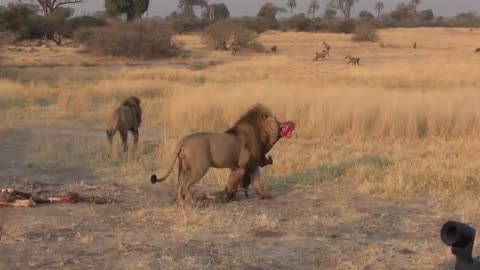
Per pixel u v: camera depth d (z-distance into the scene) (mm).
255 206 9180
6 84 25031
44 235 7605
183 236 7602
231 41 59469
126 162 12562
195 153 8906
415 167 11297
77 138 15359
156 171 11641
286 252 7082
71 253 6969
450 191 9922
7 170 11828
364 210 8961
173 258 6793
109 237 7574
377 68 35562
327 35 91000
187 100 18391
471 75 29766
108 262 6688
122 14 84125
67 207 8977
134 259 6777
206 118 17891
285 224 8195
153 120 18641
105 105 22172
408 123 15727
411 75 29938
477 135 15352
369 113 16297
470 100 17344
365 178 10727
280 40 75750
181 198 9086
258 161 9438
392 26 136875
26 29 67188
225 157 9117
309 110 17188
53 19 71000
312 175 11070
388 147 14117
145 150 13969
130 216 8516
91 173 11625
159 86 26797
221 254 6977
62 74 33875
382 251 7102
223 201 9406
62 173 11625
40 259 6754
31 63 43031
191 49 60156
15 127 17344
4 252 6957
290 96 18438
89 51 51875
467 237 2568
